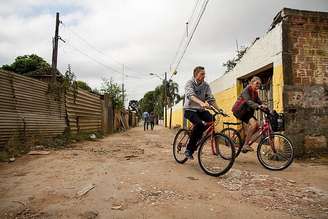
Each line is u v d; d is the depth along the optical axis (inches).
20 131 315.3
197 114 210.2
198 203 129.5
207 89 217.9
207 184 161.5
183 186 155.4
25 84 332.8
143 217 113.6
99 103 687.1
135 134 709.9
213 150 192.1
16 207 123.7
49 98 393.7
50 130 390.9
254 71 351.9
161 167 207.8
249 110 227.8
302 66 283.1
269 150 220.5
